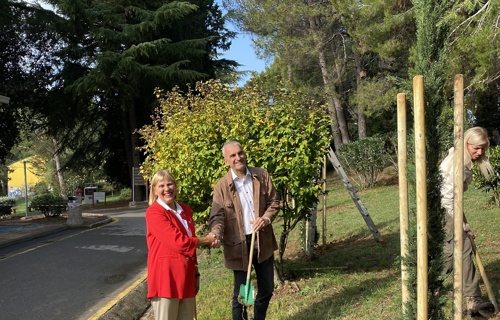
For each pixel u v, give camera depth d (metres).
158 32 26.67
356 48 17.67
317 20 21.97
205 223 6.27
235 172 4.49
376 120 24.92
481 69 9.73
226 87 6.36
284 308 5.37
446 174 3.90
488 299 4.35
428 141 3.30
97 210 25.42
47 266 9.48
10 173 64.44
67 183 40.56
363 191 17.16
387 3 15.27
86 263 9.73
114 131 32.47
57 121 28.62
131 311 6.66
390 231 8.88
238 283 4.51
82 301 7.00
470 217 8.47
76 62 27.00
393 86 18.17
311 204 5.93
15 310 6.63
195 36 29.95
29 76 27.20
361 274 6.20
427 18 3.29
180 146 6.11
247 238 4.46
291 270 6.64
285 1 20.83
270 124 5.79
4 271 9.12
